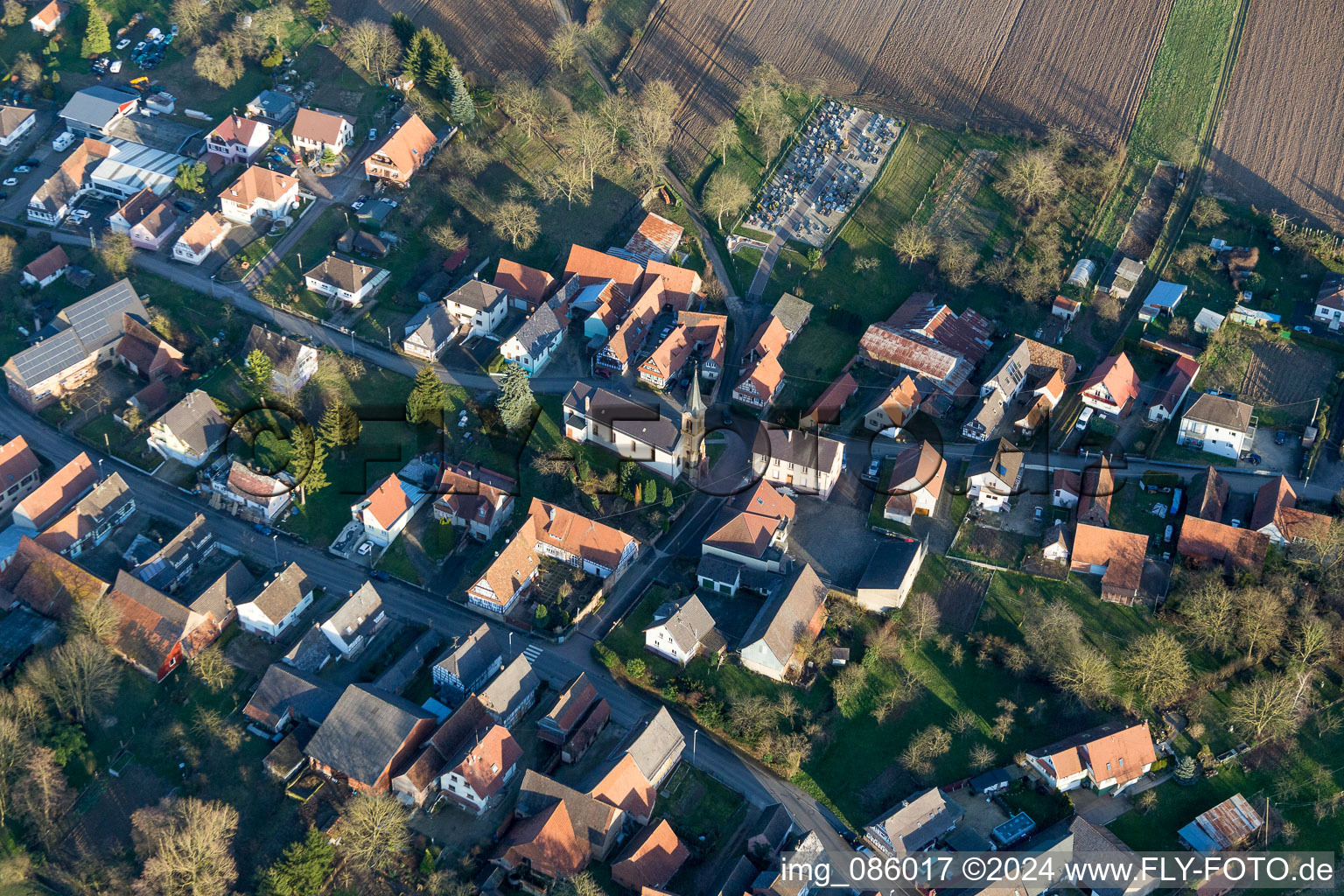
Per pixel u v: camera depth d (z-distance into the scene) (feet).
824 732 526.16
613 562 577.02
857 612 572.10
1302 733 532.32
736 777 513.04
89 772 505.25
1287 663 551.18
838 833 495.00
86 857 478.18
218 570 580.71
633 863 464.65
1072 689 532.73
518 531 583.58
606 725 527.40
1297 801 511.81
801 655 547.08
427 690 537.24
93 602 538.47
